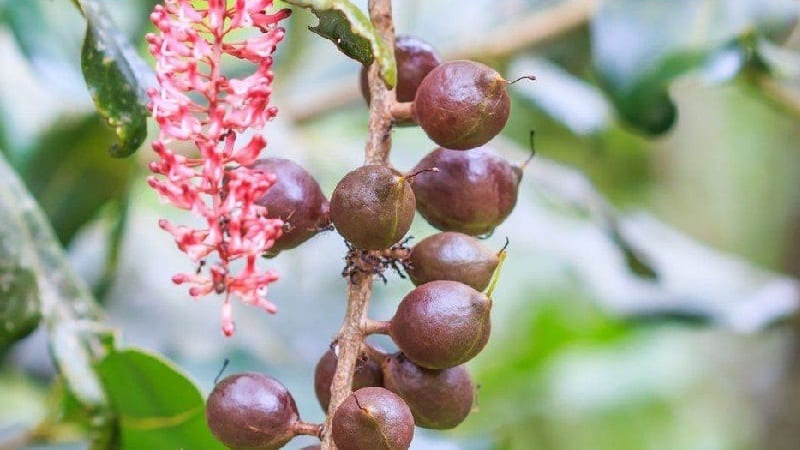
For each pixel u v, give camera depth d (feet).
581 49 2.85
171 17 1.62
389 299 2.94
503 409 4.03
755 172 4.30
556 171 2.97
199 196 1.59
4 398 2.84
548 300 4.15
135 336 2.64
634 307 2.97
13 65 2.49
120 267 2.65
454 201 1.77
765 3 2.45
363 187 1.61
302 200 1.72
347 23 1.62
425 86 1.66
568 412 4.15
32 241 2.08
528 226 3.09
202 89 1.59
